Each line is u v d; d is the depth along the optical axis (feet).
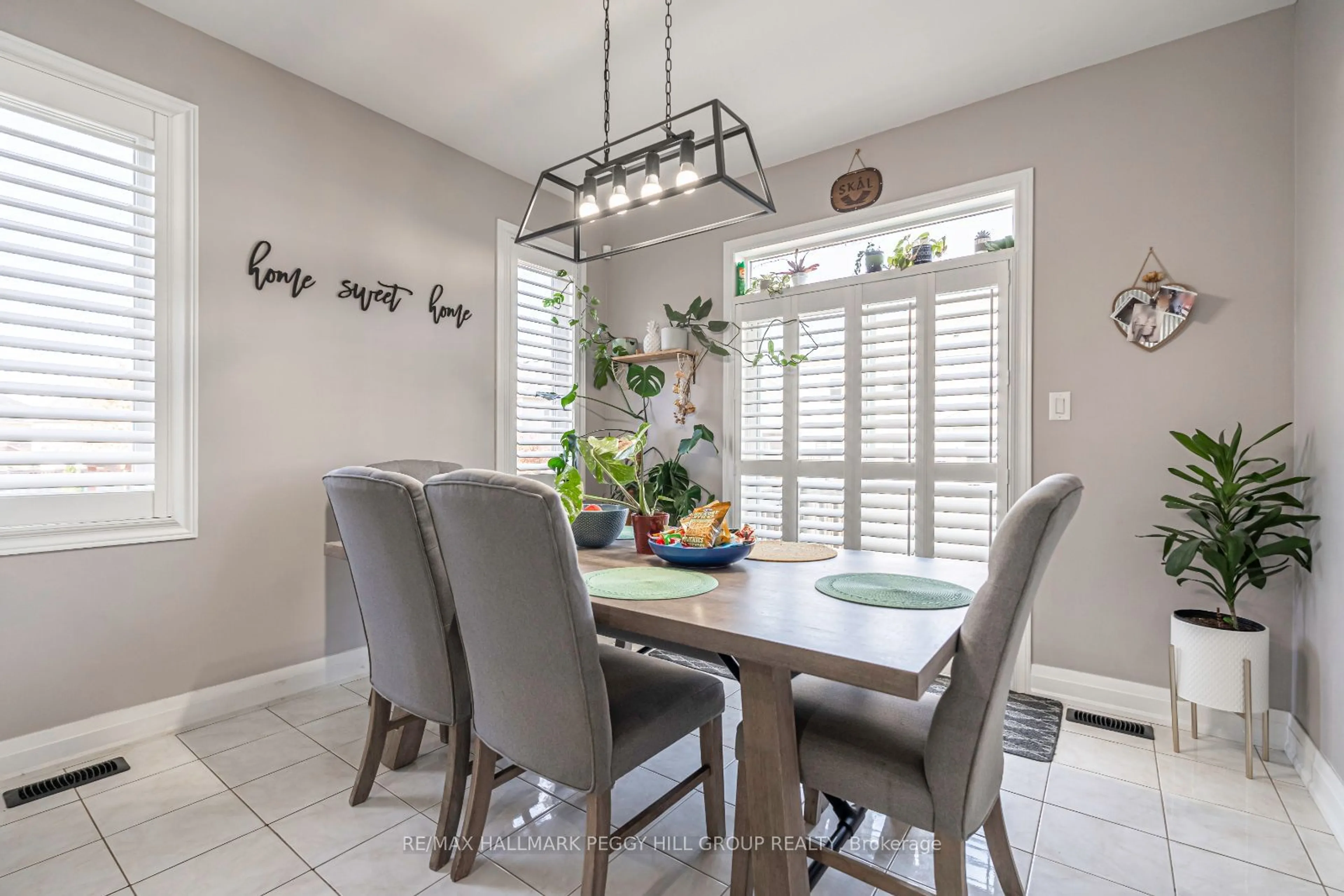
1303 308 6.62
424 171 10.01
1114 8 7.05
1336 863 5.06
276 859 5.07
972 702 3.55
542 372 12.11
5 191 6.27
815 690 4.83
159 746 6.93
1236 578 6.64
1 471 6.30
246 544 7.93
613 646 10.52
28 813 5.64
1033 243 8.52
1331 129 5.91
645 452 12.85
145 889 4.69
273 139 8.17
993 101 8.85
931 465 9.39
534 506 3.72
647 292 12.78
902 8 7.07
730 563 5.92
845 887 4.85
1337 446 5.75
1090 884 4.82
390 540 4.89
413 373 9.85
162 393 7.23
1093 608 8.11
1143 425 7.77
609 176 6.72
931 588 4.99
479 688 4.54
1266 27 7.07
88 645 6.70
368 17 7.25
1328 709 5.87
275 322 8.19
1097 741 7.18
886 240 10.41
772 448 11.09
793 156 10.62
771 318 11.07
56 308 6.48
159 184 7.19
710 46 7.76
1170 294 7.54
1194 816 5.72
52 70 6.47
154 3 7.04
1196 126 7.46
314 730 7.39
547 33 7.52
